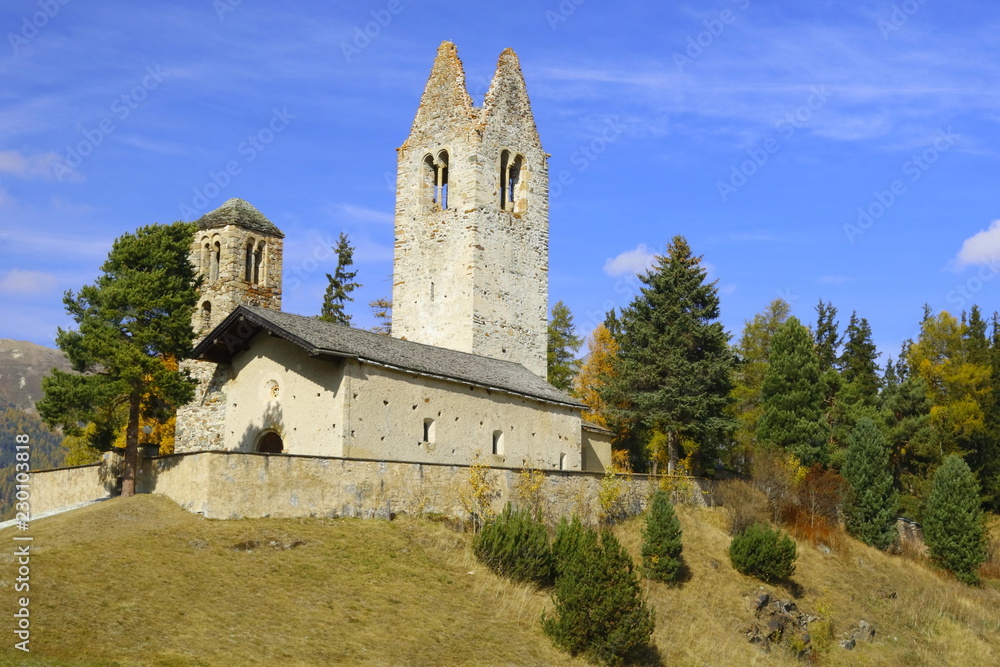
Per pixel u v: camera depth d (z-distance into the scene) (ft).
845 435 230.27
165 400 130.21
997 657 149.18
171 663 81.97
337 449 130.00
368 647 94.63
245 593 98.58
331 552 111.75
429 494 129.70
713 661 119.75
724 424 189.47
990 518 224.74
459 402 149.48
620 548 115.03
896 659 140.56
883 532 182.29
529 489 138.62
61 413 121.08
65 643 81.15
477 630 105.19
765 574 145.48
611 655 107.86
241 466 114.42
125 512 112.27
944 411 234.99
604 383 205.77
